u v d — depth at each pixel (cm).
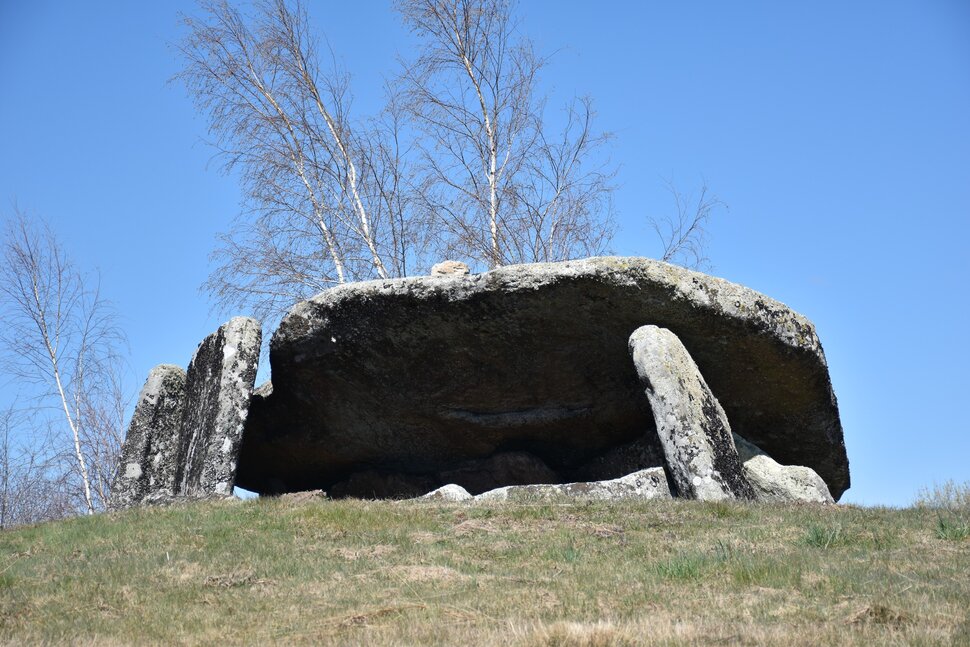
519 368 1797
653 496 1647
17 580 1103
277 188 2744
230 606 976
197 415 1920
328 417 1997
